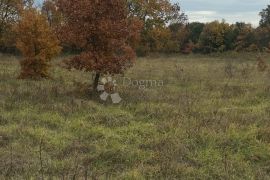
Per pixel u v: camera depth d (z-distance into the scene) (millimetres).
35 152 8570
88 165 8023
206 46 59531
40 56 18188
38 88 15031
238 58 45750
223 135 9633
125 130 10305
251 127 10336
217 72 24453
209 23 60656
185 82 19500
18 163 7855
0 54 37469
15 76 19219
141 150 8789
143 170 7691
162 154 8500
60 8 14672
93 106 12586
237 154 8734
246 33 58406
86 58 14195
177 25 59375
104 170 7863
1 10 39344
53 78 19000
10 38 39531
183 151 8703
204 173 7766
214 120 11016
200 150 8922
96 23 14359
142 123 11102
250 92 15695
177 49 56438
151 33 51375
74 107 12289
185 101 13797
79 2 14266
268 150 8812
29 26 18141
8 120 10820
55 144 9125
